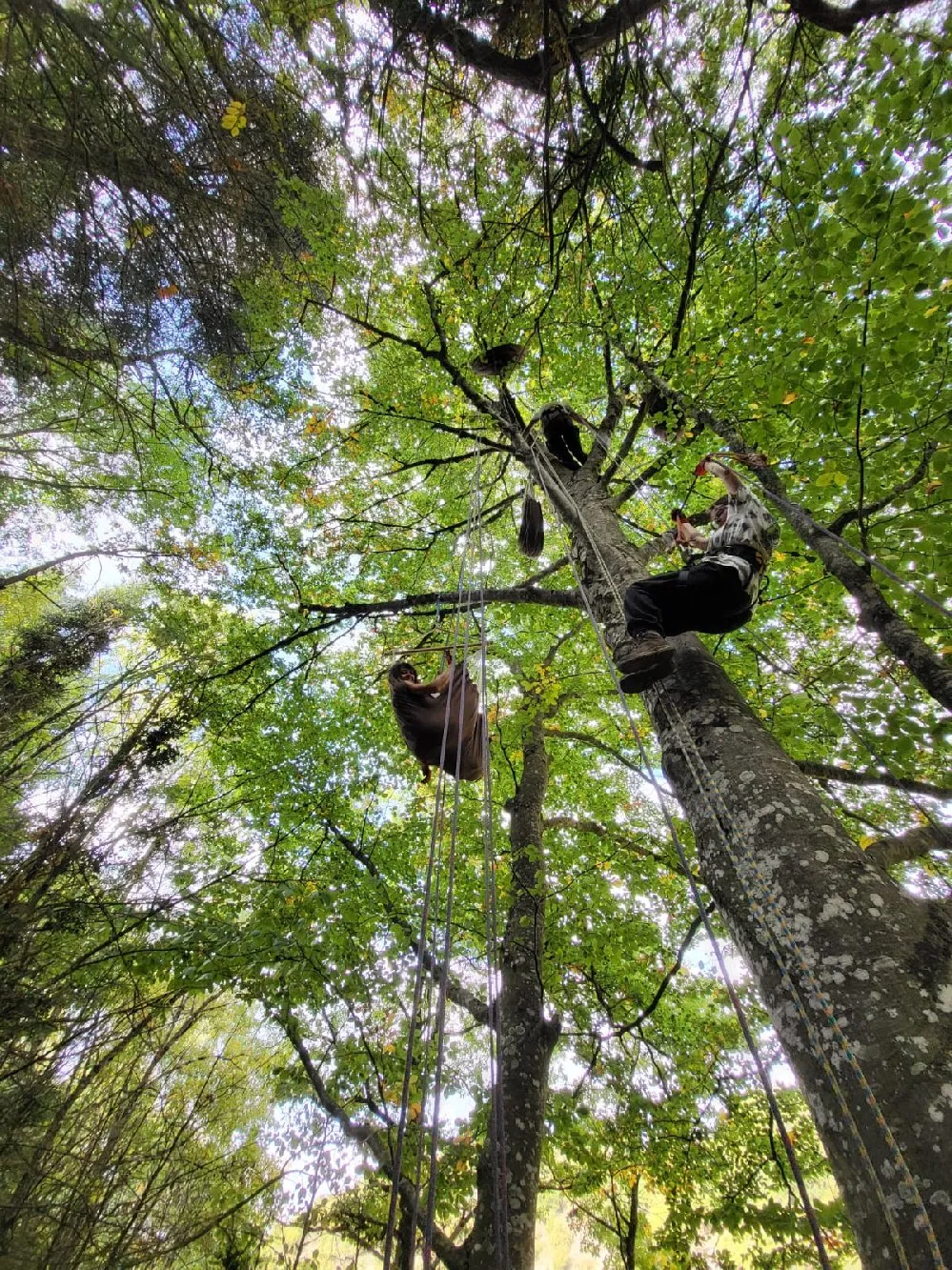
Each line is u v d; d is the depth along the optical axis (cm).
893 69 354
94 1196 322
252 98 412
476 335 661
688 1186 661
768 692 587
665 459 600
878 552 459
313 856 704
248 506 841
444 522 909
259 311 639
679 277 576
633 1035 759
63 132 346
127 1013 380
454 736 405
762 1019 754
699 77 377
